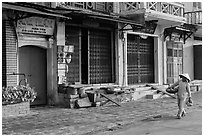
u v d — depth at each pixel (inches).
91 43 590.9
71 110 486.6
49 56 528.1
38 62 523.8
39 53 525.3
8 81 461.7
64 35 531.5
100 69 607.8
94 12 559.8
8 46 461.4
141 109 507.2
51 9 500.4
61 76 527.2
